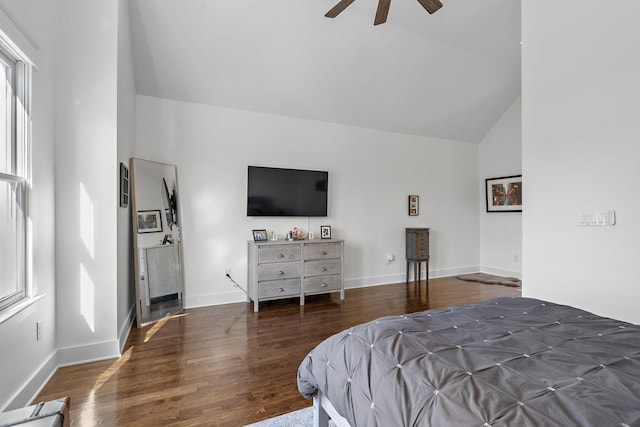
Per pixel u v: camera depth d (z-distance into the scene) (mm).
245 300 4004
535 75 2605
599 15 2213
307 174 4344
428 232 5070
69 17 2312
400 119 4949
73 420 1667
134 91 3367
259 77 3732
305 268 3859
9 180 1768
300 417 1717
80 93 2336
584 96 2297
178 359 2381
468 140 5801
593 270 2252
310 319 3320
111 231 2414
